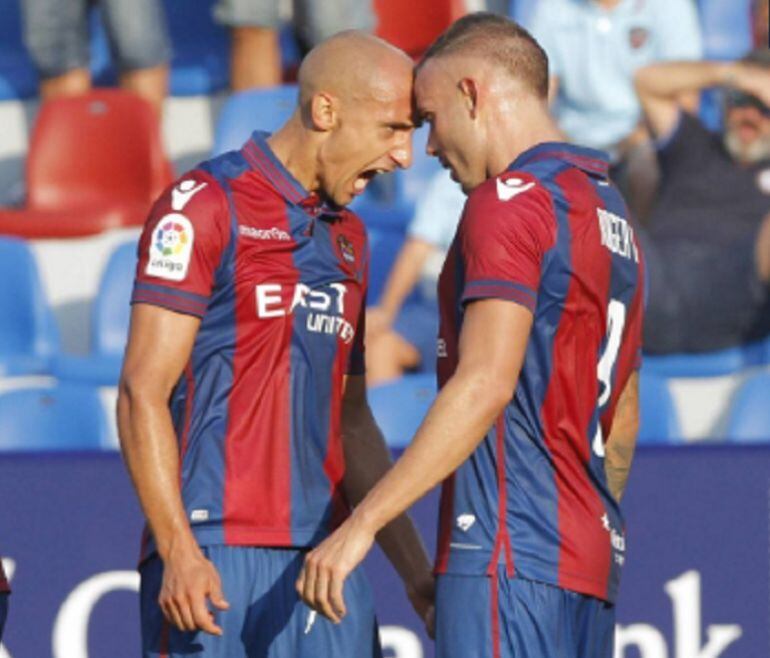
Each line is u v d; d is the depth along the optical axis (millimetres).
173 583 12039
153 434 12148
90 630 17578
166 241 12359
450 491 12109
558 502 11992
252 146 12969
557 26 24578
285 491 12789
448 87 12422
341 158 12812
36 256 24641
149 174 26406
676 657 17859
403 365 22641
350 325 13234
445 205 22859
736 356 22984
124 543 17641
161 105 27203
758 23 26141
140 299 12359
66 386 22125
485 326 11500
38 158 26578
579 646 12227
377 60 12734
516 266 11578
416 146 25922
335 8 24828
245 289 12625
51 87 27297
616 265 12266
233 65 26656
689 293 22875
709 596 17891
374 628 13445
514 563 11836
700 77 23828
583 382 12109
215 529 12625
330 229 13117
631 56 24312
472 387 11367
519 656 11820
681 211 23328
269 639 12820
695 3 26953
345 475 13969
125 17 26531
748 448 18016
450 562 12008
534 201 11781
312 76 12812
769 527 17922
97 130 26703
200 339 12664
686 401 22969
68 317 25375
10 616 17516
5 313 23797
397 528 13914
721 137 23641
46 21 26953
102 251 25484
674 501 17922
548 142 12312
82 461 17672
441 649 12062
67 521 17625
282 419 12789
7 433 21188
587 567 12023
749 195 23312
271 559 12805
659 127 23906
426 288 23500
